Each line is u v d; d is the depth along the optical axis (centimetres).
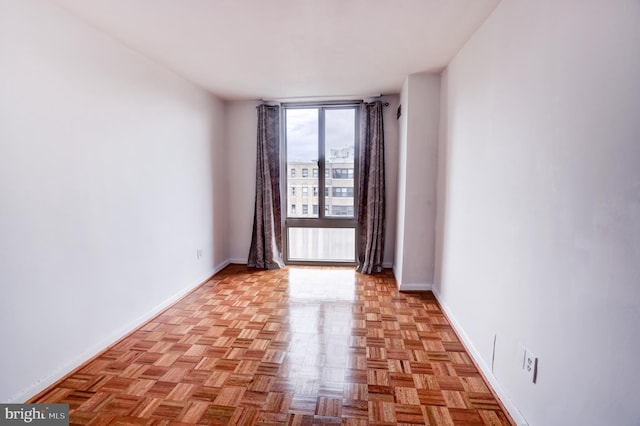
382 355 220
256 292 339
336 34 226
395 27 215
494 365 184
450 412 167
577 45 118
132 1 181
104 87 220
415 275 341
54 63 183
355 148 425
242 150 432
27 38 168
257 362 211
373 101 400
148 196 269
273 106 418
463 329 238
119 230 237
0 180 157
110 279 229
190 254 341
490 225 193
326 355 220
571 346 120
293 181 440
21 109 166
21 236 167
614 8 100
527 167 152
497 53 185
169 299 302
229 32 222
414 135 324
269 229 420
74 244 199
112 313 231
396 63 286
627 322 95
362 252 418
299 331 254
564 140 125
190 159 338
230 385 188
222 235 425
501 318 176
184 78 322
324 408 170
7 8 159
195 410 167
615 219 100
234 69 297
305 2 184
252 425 158
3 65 157
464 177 241
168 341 237
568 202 122
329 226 439
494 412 168
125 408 168
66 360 194
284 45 244
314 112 427
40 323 178
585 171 113
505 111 175
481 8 189
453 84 271
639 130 92
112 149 229
